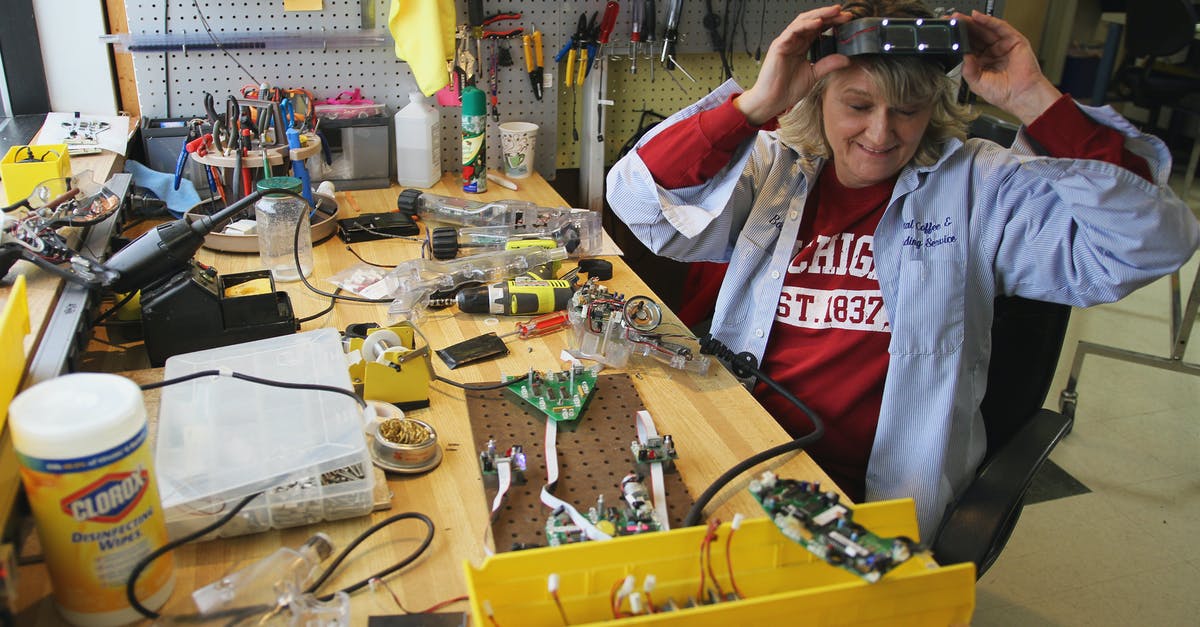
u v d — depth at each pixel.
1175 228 1.25
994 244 1.40
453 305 1.51
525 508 0.99
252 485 0.92
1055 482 2.44
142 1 1.89
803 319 1.47
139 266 1.21
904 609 0.79
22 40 2.07
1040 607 2.00
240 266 1.60
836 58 1.26
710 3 2.29
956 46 1.21
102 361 1.28
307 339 1.22
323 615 0.82
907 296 1.39
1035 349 1.45
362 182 2.05
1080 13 5.66
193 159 1.78
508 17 2.11
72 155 1.78
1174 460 2.55
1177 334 2.64
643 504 0.98
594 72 2.22
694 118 1.40
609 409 1.21
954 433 1.40
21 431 0.71
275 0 1.95
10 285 1.17
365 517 0.98
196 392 1.07
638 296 1.53
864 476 1.48
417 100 2.03
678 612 0.71
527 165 2.18
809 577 0.82
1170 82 4.26
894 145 1.33
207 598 0.82
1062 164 1.25
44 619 0.81
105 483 0.73
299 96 1.97
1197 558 2.16
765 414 1.23
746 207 1.55
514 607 0.74
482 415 1.18
